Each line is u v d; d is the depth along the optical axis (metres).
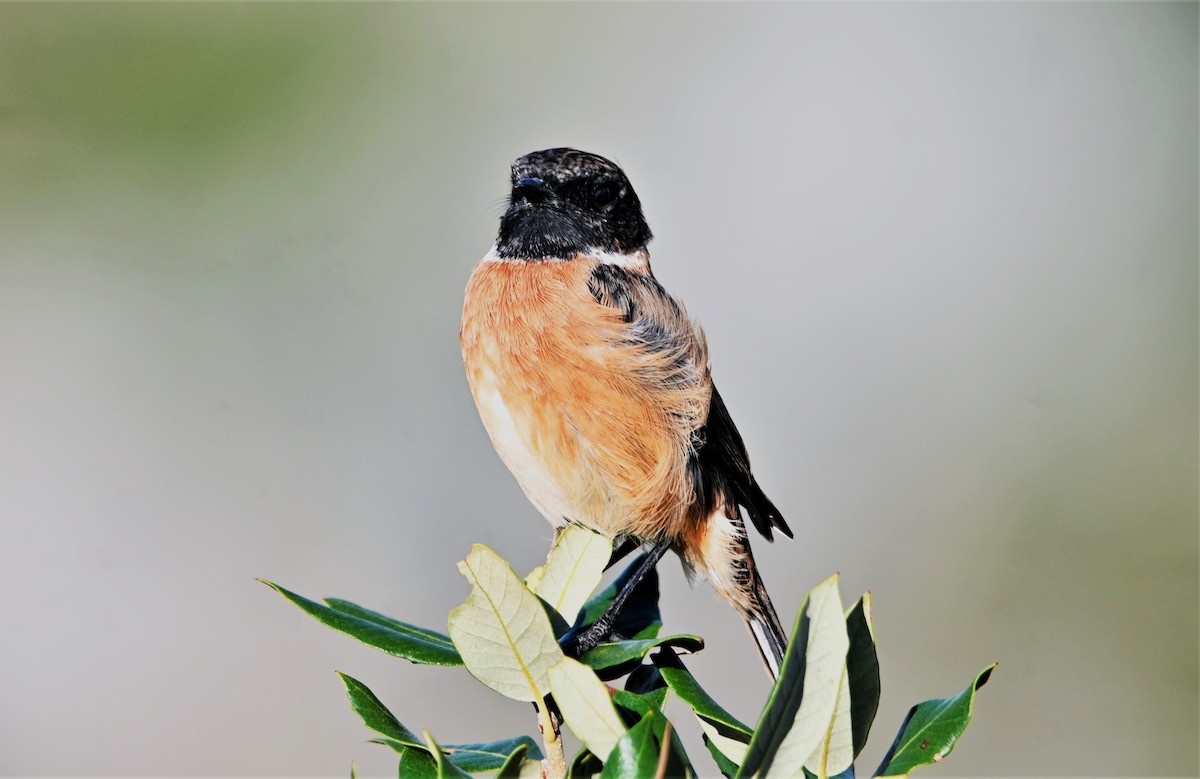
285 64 17.66
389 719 5.79
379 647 5.74
